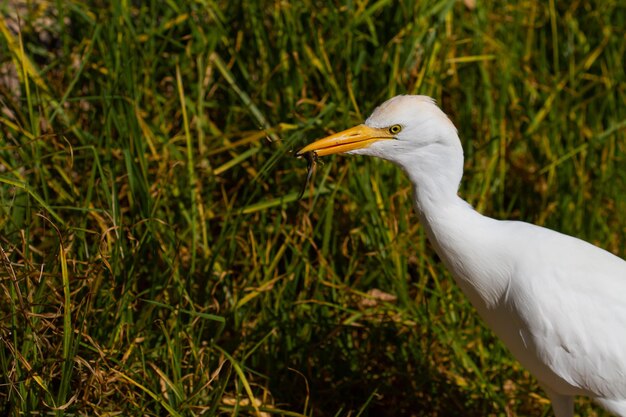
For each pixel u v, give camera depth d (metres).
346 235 6.16
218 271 5.80
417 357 5.95
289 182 6.23
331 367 5.88
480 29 7.15
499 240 4.78
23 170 5.86
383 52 6.36
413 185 4.88
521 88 7.37
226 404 5.21
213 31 6.41
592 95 7.57
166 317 5.43
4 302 4.94
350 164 6.06
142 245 5.46
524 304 4.70
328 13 6.40
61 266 4.96
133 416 4.80
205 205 6.13
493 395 5.77
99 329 5.02
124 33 6.12
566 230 6.91
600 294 4.67
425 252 6.47
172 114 6.49
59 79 6.39
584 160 7.15
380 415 5.94
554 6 7.66
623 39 7.59
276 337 5.77
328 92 6.30
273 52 6.46
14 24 6.74
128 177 5.60
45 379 4.63
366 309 5.98
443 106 6.89
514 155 7.15
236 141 6.43
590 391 4.80
